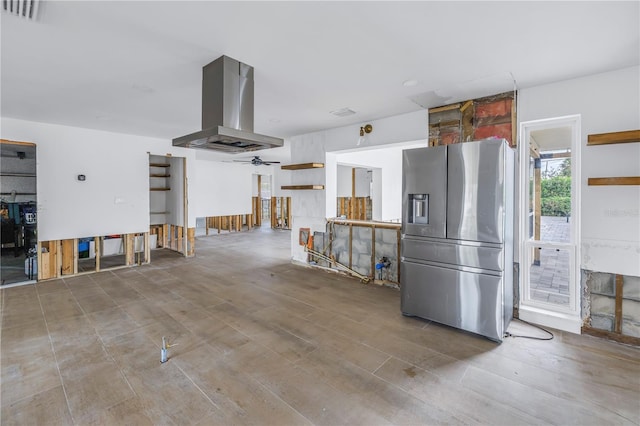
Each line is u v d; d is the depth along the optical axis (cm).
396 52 250
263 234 1048
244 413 191
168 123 480
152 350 266
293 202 602
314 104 387
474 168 295
